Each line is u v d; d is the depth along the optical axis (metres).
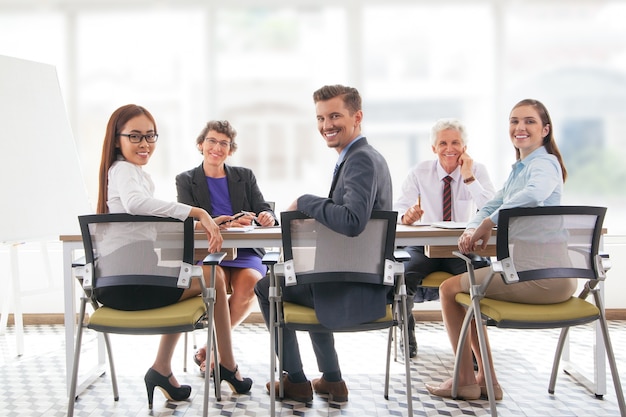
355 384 2.68
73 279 2.46
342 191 2.04
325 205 1.92
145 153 2.30
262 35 4.19
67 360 2.48
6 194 3.08
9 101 3.21
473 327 2.49
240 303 2.73
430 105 4.20
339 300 1.99
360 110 2.20
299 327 2.03
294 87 4.22
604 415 2.29
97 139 4.23
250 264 2.86
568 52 4.12
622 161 4.16
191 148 4.20
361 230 1.91
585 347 3.28
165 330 2.00
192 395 2.54
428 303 4.04
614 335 3.54
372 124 4.20
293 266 1.98
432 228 2.46
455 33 4.16
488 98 4.15
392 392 2.56
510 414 2.30
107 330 2.02
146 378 2.40
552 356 3.12
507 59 4.11
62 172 3.38
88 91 4.20
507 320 2.02
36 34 4.15
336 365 2.45
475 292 2.09
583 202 4.18
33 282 4.00
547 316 2.02
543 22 4.11
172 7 4.10
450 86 4.18
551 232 1.98
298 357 2.43
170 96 4.20
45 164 3.30
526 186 2.20
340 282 2.01
